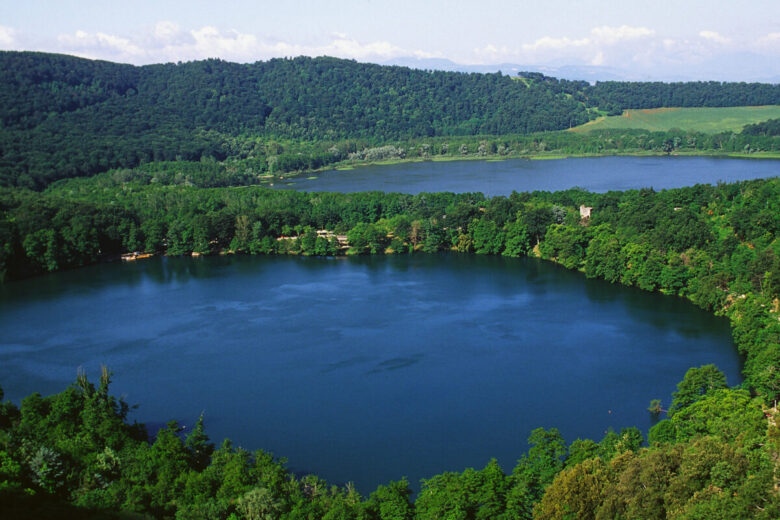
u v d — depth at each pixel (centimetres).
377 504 12375
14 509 11356
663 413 17738
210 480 12938
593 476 11875
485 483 12369
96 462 13538
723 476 11238
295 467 15712
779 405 16262
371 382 19988
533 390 19250
